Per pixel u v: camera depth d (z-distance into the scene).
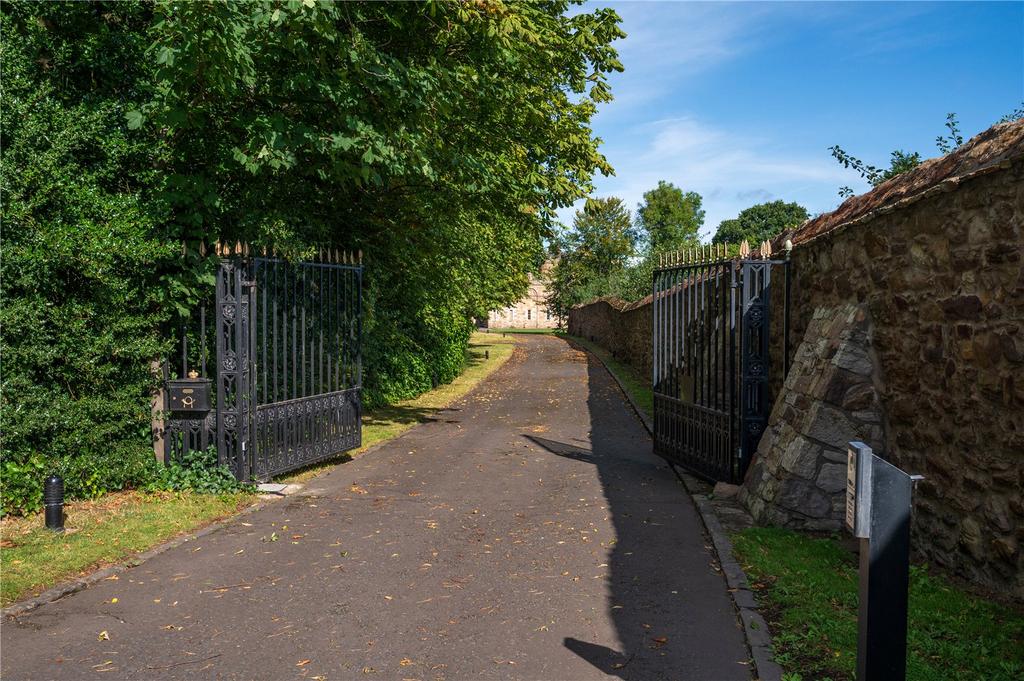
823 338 7.40
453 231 16.16
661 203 82.62
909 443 6.16
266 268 8.80
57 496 6.62
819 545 6.29
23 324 7.19
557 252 67.25
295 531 6.88
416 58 10.55
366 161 8.45
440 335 22.08
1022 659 3.94
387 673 4.04
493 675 4.01
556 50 13.30
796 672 3.89
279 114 8.72
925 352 5.81
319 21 7.61
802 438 6.90
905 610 2.82
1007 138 4.91
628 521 7.26
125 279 8.05
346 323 10.73
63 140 7.61
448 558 6.07
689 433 9.62
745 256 8.45
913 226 5.96
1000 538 4.80
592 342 46.56
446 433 13.28
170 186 8.48
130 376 8.32
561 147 13.90
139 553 6.17
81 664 4.16
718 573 5.69
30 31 7.93
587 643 4.42
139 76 8.52
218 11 6.89
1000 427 4.78
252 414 8.47
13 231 7.27
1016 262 4.58
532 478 9.35
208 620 4.79
